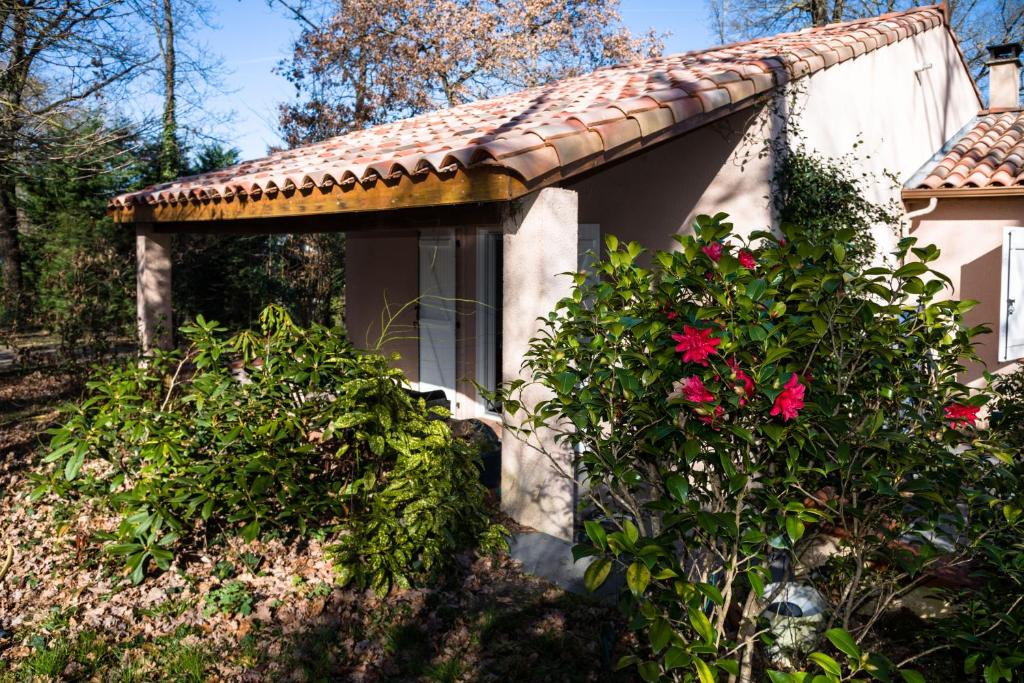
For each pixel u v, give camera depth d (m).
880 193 9.11
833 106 8.20
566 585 4.53
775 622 3.55
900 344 3.18
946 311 3.18
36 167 11.55
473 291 8.88
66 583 4.65
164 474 4.94
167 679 3.67
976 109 12.73
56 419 8.75
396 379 5.36
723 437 2.86
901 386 3.03
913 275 2.94
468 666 3.80
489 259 8.77
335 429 4.76
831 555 3.79
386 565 4.54
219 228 9.34
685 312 3.12
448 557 4.75
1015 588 2.86
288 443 5.13
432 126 8.91
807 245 2.97
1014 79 11.91
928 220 9.47
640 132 5.44
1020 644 2.60
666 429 2.87
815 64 7.58
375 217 6.92
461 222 5.77
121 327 10.84
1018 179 8.51
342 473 5.43
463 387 9.03
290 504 4.96
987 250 9.02
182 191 8.34
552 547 4.94
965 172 9.21
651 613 2.20
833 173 7.74
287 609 4.34
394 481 4.86
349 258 10.75
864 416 3.17
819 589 3.79
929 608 3.85
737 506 2.78
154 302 10.17
